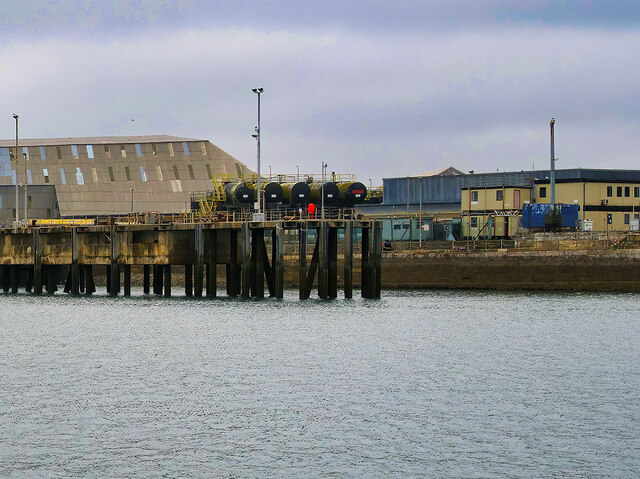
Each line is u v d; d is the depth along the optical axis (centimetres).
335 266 10925
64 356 7344
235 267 11125
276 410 5606
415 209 17238
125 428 5250
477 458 4762
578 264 12188
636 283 11981
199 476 4544
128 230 11219
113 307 10606
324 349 7575
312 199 14350
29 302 11281
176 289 13850
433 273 12962
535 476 4525
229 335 8319
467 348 7638
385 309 10138
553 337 8206
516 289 12481
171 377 6512
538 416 5466
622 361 7069
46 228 11894
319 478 4503
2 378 6488
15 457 4784
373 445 4959
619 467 4638
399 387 6184
